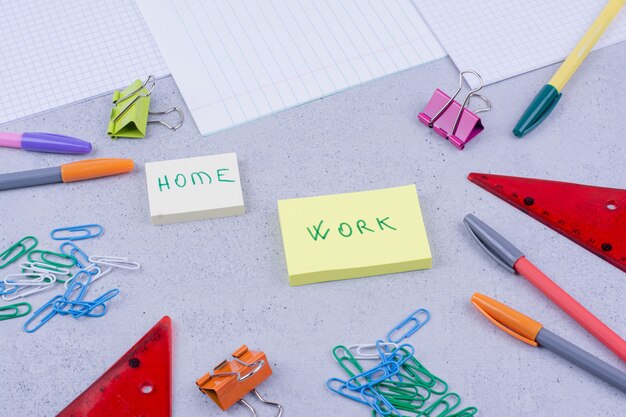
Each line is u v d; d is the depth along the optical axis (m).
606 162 1.07
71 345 0.91
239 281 0.96
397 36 1.18
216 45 1.16
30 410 0.87
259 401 0.89
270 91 1.12
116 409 0.88
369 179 1.05
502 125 1.10
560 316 0.95
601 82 1.15
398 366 0.90
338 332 0.93
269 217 1.01
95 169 1.02
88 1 1.21
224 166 1.02
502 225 1.02
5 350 0.91
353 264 0.96
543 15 1.21
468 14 1.21
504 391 0.90
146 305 0.94
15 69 1.14
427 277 0.97
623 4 1.18
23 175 1.02
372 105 1.12
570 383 0.91
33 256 0.98
